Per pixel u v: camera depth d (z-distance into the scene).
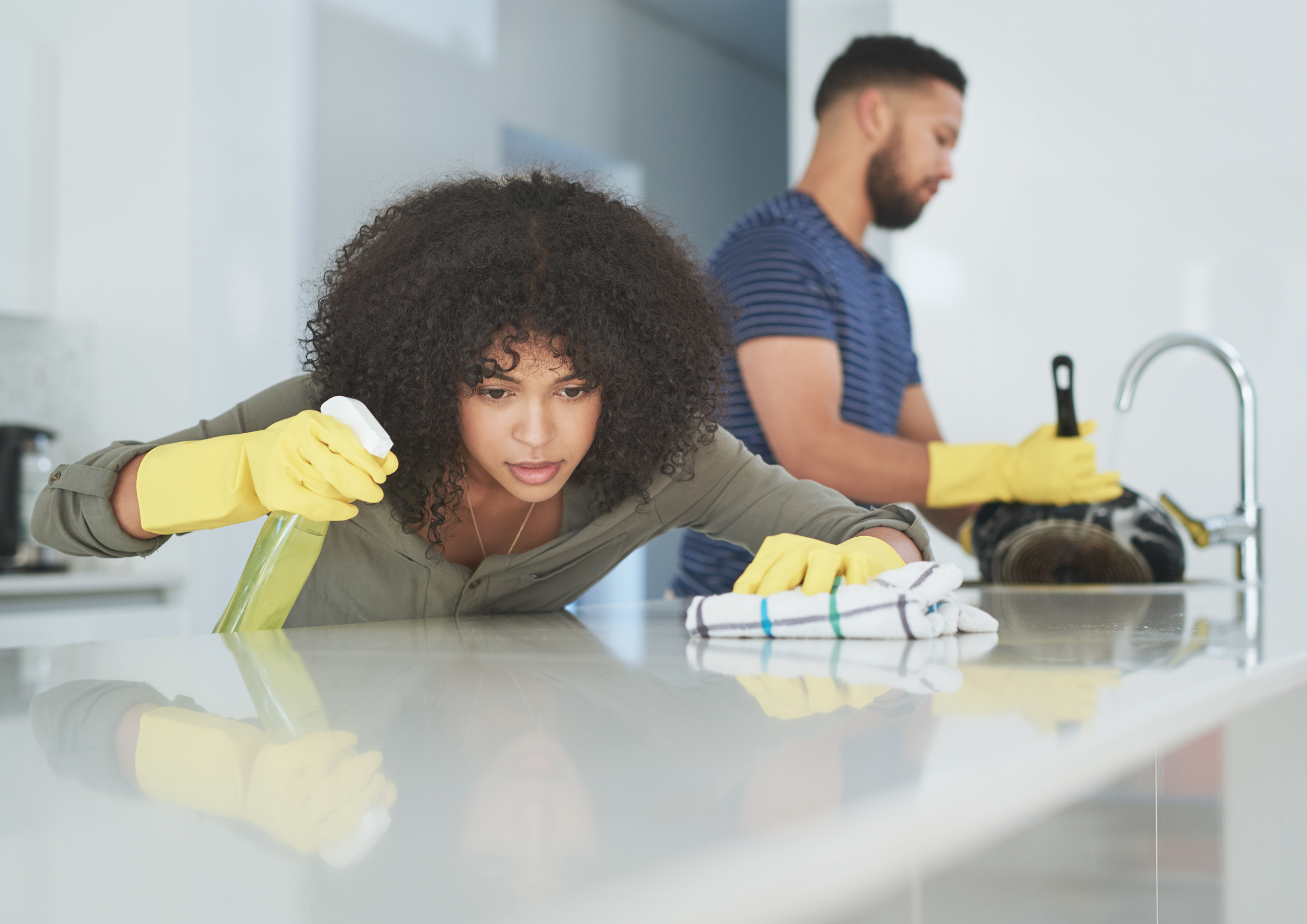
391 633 0.66
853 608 0.58
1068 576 1.39
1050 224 2.12
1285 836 0.46
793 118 2.31
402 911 0.15
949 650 0.52
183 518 0.71
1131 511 1.35
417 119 2.95
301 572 0.71
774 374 1.81
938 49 2.19
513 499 0.89
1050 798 0.24
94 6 2.30
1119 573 1.36
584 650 0.54
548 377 0.73
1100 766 0.27
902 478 1.66
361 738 0.28
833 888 0.17
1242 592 1.07
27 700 0.37
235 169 2.28
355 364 0.79
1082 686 0.37
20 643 1.86
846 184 2.22
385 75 2.86
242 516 0.71
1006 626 0.67
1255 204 1.99
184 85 2.18
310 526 0.70
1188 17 2.03
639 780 0.23
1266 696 0.42
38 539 0.76
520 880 0.16
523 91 3.27
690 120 3.81
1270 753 0.44
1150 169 2.06
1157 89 2.05
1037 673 0.42
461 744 0.27
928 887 0.25
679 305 0.82
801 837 0.18
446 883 0.16
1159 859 0.36
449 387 0.75
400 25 2.90
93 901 0.16
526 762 0.25
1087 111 2.10
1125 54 2.07
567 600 0.98
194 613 2.17
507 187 0.80
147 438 2.22
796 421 1.79
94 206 2.29
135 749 0.27
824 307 1.85
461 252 0.72
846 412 1.89
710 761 0.24
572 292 0.72
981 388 2.17
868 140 2.20
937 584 0.61
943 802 0.20
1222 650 0.50
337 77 2.72
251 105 2.31
